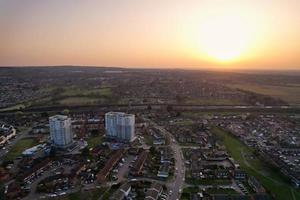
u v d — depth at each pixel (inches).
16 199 6102.4
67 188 6628.9
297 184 6796.3
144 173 7495.1
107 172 7337.6
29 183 6894.7
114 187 6624.0
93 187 6678.2
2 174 7317.9
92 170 7682.1
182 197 6190.9
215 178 7185.0
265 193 6279.5
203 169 7721.5
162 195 6250.0
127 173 7509.8
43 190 6471.5
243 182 7012.8
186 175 7377.0
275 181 7126.0
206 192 6422.2
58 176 7180.1
